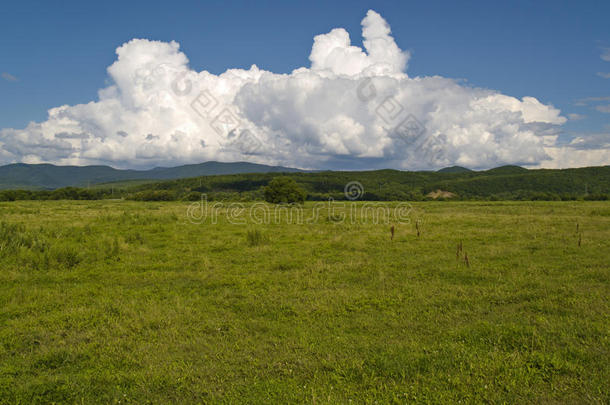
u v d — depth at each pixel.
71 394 4.90
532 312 7.88
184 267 12.54
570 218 26.41
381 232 20.27
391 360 5.62
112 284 10.59
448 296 9.02
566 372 5.23
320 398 4.75
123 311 8.06
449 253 14.45
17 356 6.09
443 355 5.79
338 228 22.27
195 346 6.46
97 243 15.51
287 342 6.57
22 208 41.41
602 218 26.33
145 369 5.64
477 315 7.76
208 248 15.69
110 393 5.00
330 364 5.62
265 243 16.97
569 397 4.70
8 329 7.10
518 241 16.56
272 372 5.53
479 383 5.02
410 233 19.75
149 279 11.04
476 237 18.00
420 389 4.93
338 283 10.45
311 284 10.21
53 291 9.72
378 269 11.92
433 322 7.42
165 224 23.61
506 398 4.71
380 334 6.91
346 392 4.89
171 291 9.81
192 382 5.27
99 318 7.71
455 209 45.62
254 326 7.32
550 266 11.80
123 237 17.20
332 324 7.40
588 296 8.63
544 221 24.16
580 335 6.46
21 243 14.36
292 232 20.52
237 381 5.28
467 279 10.65
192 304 8.72
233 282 10.63
